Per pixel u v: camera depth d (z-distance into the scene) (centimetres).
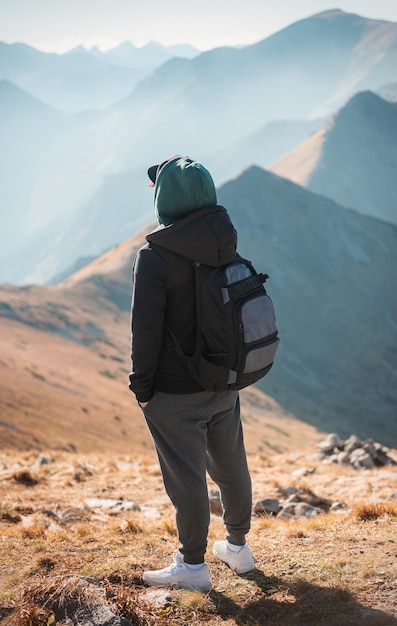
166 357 374
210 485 900
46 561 440
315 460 1218
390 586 371
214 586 401
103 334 17825
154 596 377
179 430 379
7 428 7362
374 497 799
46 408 8825
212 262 361
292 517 708
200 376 364
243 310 357
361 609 344
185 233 357
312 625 334
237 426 402
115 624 323
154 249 363
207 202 371
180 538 396
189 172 366
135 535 551
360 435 18975
